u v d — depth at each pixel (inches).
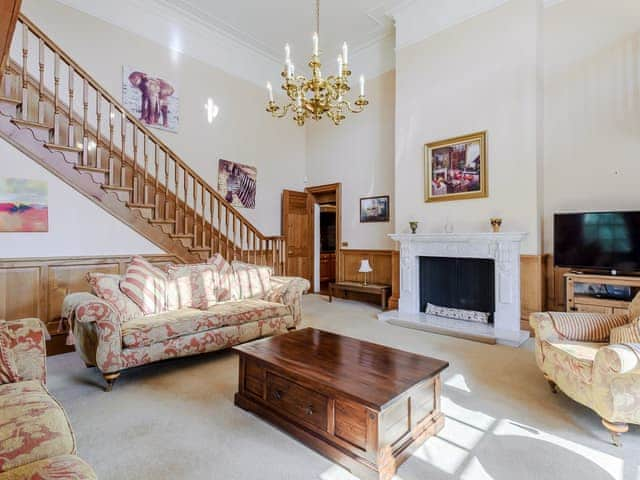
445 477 65.7
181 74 221.0
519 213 170.7
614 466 68.6
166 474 66.3
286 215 280.4
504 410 91.6
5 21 47.1
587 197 167.2
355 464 66.5
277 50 259.4
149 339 111.0
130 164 192.9
